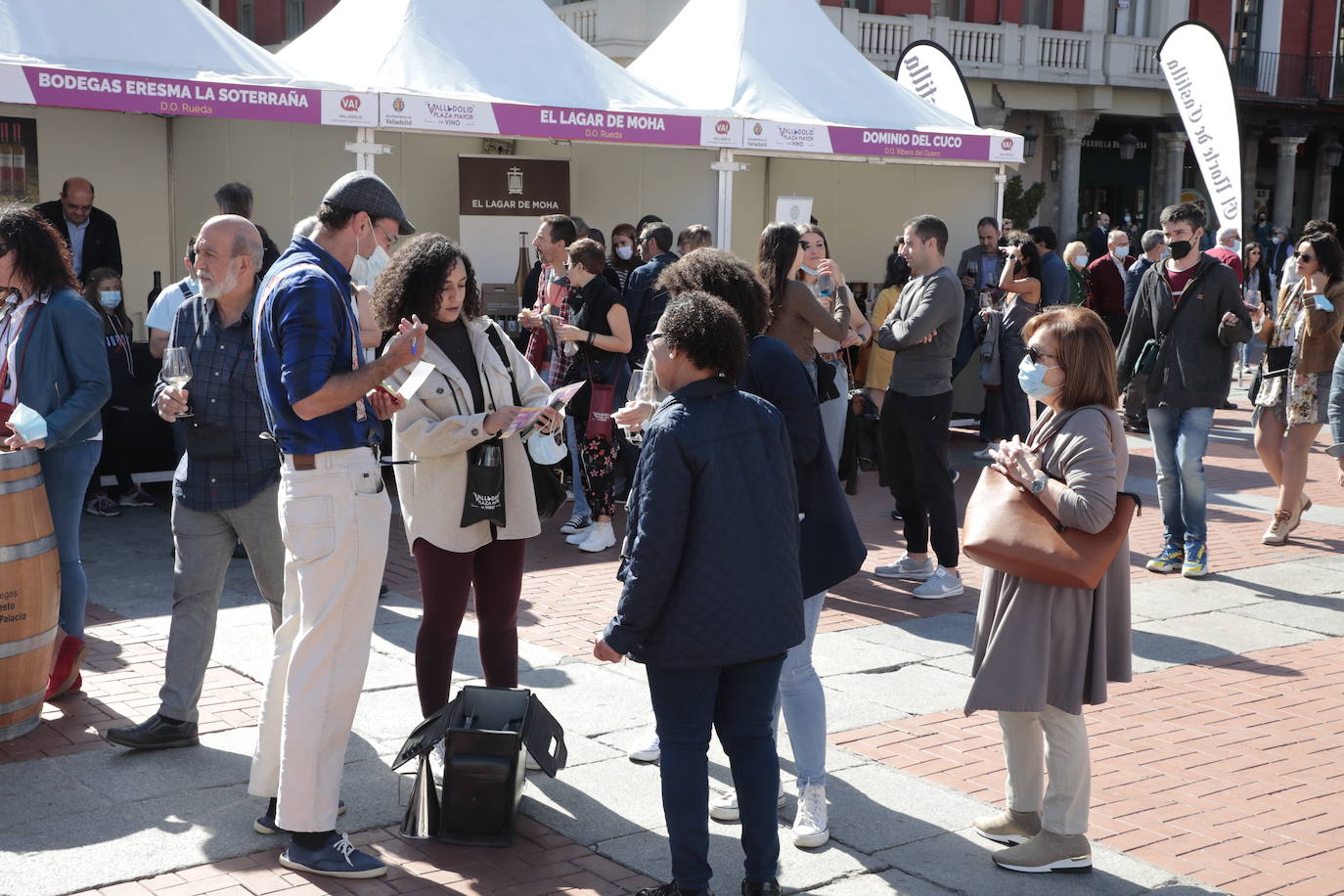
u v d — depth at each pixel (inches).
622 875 150.3
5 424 188.1
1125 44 1096.8
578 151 512.1
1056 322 150.2
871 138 450.3
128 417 349.1
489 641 185.0
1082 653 147.4
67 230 374.6
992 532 147.5
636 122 400.5
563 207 506.6
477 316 178.2
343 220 151.9
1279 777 185.9
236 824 160.1
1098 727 205.9
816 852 158.2
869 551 326.6
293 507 147.3
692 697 138.7
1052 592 147.7
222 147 452.8
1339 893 149.9
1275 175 1325.0
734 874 151.8
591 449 313.6
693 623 135.6
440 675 177.3
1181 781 183.9
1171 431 304.3
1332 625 266.5
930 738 197.9
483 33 403.2
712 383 139.9
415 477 173.9
